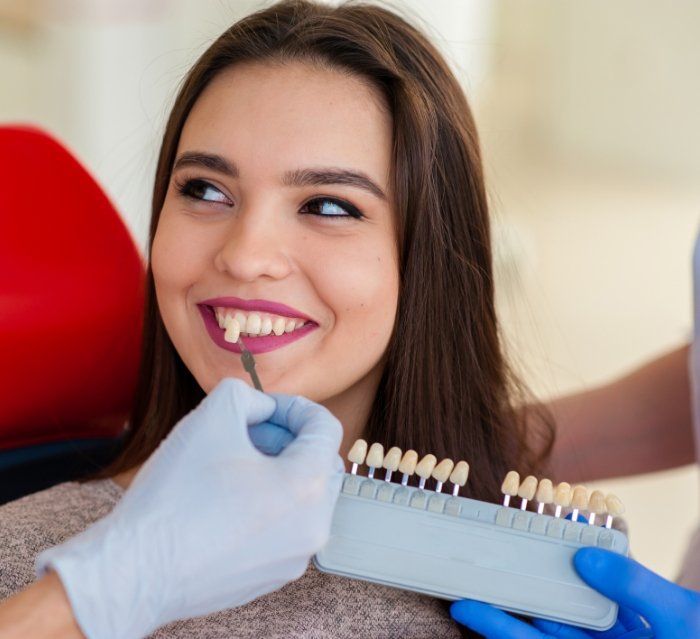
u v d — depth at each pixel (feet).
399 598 2.60
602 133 14.10
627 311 9.46
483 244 3.20
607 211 11.94
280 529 1.91
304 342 2.64
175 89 3.70
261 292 2.56
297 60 2.65
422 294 2.90
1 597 2.45
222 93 2.65
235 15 3.60
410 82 2.78
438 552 2.23
